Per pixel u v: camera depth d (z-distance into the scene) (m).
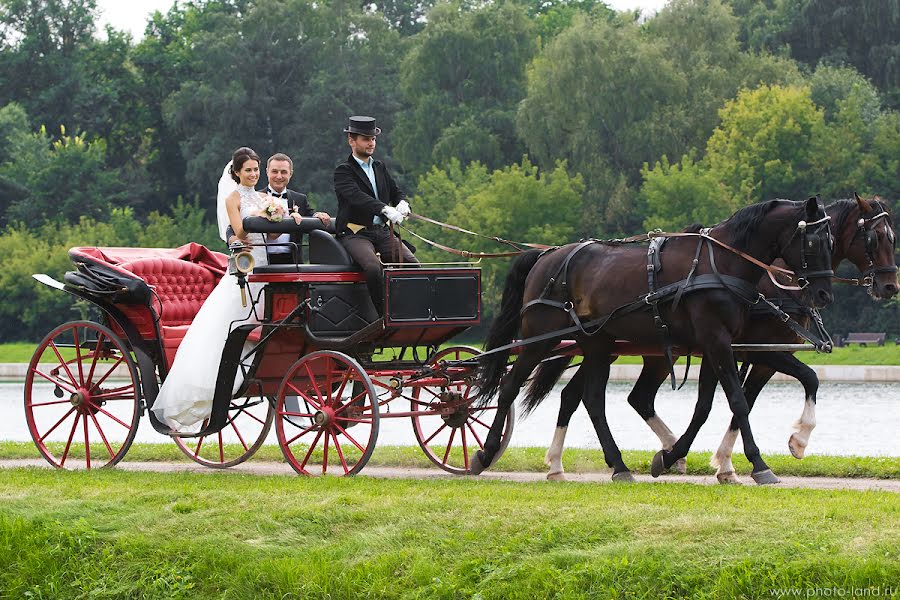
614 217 82.12
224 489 15.06
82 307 83.12
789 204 16.20
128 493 14.90
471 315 17.52
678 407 35.81
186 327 18.45
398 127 98.00
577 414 34.50
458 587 11.91
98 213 100.94
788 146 77.69
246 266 16.78
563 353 18.27
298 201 18.80
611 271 16.91
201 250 20.27
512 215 77.44
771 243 16.22
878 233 16.67
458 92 99.38
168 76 117.06
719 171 76.19
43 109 115.50
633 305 16.56
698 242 16.45
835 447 24.97
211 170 100.25
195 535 13.40
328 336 16.98
